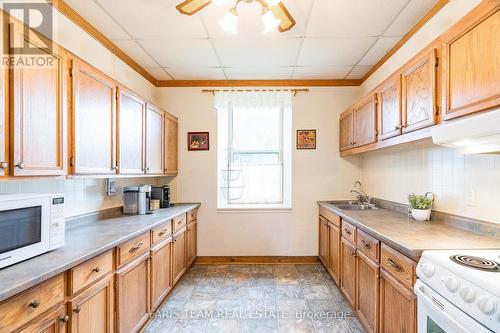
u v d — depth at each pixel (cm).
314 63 300
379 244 177
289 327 212
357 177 357
